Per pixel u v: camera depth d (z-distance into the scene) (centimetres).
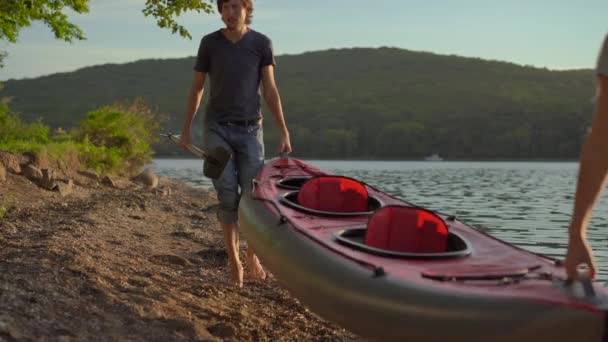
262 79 607
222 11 577
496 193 2295
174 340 425
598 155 235
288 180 593
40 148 1456
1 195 1012
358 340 486
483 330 300
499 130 11044
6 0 1202
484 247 403
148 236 816
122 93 16488
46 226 788
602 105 234
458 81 18362
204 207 1277
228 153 579
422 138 11406
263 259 471
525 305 291
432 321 316
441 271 352
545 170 5462
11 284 449
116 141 2041
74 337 389
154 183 1830
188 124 609
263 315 528
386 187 2602
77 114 12256
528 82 17838
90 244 672
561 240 1111
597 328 271
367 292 348
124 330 422
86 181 1484
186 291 558
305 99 16025
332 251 398
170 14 1112
